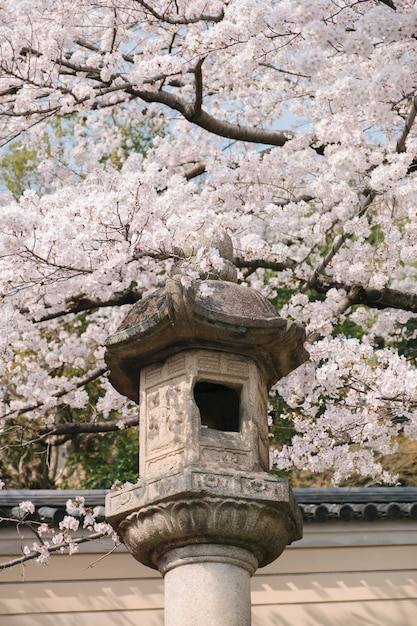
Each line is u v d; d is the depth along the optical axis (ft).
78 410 41.19
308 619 25.91
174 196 19.34
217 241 17.89
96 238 18.83
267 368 16.89
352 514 26.16
